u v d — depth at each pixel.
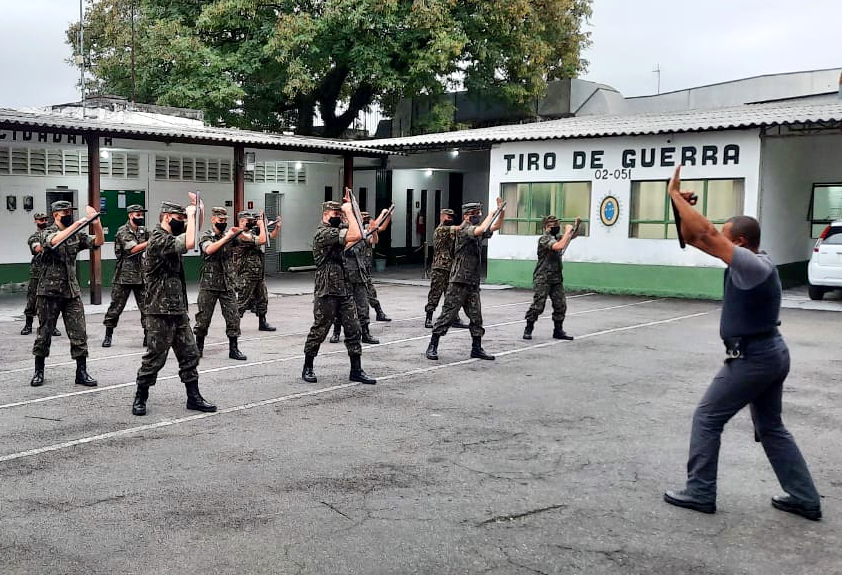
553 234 11.45
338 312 8.61
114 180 19.77
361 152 21.00
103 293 18.23
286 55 25.59
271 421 7.03
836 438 6.56
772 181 17.69
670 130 17.12
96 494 5.22
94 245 8.59
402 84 26.52
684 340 11.64
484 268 26.20
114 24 29.16
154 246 7.04
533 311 11.48
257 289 12.44
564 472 5.70
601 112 31.36
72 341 8.37
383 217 11.29
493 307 15.77
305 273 23.67
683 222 4.71
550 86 30.53
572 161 19.06
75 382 8.53
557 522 4.79
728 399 4.88
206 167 21.69
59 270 8.30
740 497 5.22
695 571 4.15
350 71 28.50
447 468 5.78
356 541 4.50
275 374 9.09
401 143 20.78
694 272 17.56
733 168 16.98
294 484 5.42
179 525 4.71
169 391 8.19
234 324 9.99
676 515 4.91
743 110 20.50
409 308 15.59
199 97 25.80
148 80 27.67
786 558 4.31
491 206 20.44
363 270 11.23
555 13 29.75
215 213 9.82
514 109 30.88
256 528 4.68
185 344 7.30
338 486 5.39
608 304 16.44
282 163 23.48
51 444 6.32
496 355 10.34
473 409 7.51
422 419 7.14
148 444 6.33
